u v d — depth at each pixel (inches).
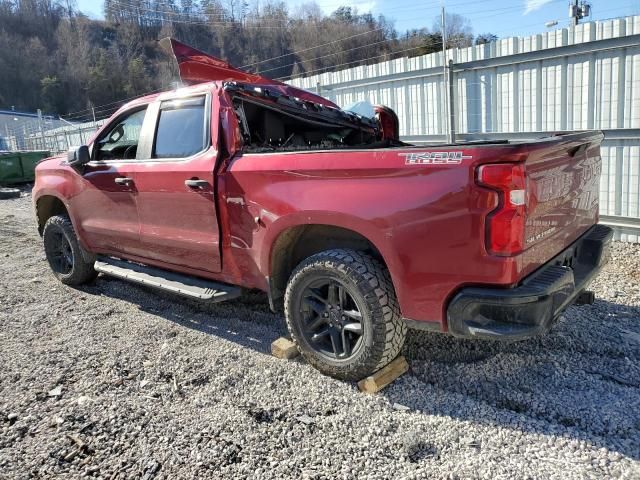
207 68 191.2
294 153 124.4
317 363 126.3
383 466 93.0
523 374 123.1
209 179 139.9
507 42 282.5
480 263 98.7
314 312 128.0
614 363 126.4
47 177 205.0
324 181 118.0
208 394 119.3
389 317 113.9
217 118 142.9
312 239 136.1
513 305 97.2
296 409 111.8
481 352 134.7
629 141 249.9
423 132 336.5
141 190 160.6
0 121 1835.6
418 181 104.3
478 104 303.9
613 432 99.3
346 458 95.5
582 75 259.6
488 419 105.3
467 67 301.7
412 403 112.7
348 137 205.5
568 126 269.4
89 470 94.2
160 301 187.3
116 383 125.3
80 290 204.8
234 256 140.1
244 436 102.8
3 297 195.6
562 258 117.9
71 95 2471.7
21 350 145.7
